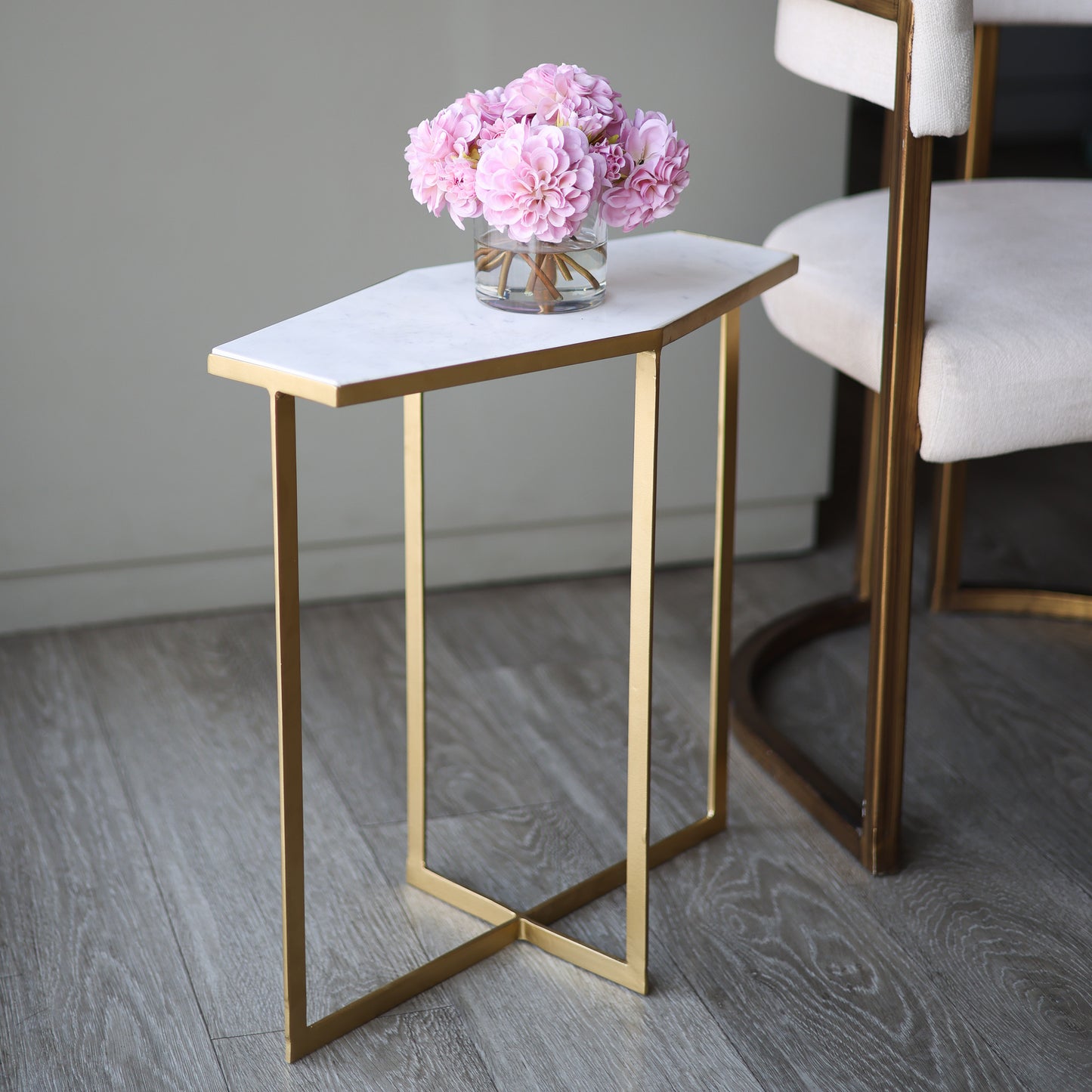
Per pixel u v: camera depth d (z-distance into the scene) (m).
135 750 1.41
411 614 1.14
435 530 1.73
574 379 1.71
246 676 1.56
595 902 1.18
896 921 1.15
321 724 1.46
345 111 1.54
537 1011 1.05
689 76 1.63
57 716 1.47
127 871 1.21
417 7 1.53
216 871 1.22
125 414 1.59
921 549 1.87
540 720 1.46
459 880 1.21
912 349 1.07
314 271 1.60
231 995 1.07
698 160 1.66
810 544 1.90
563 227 0.91
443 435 1.69
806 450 1.83
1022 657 1.58
